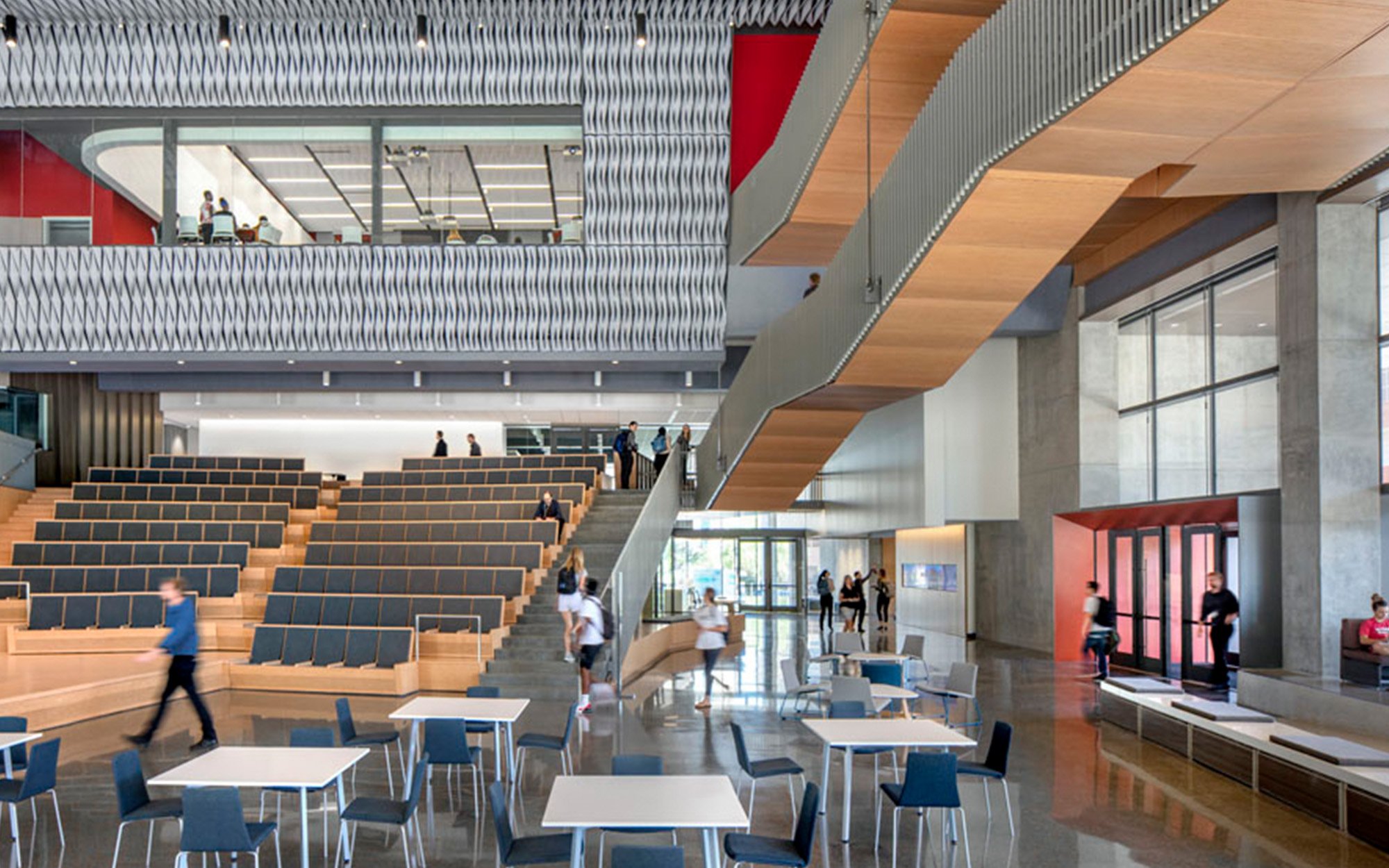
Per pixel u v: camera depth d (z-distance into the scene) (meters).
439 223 19.25
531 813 7.63
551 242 19.23
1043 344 18.94
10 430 21.50
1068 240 8.94
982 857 6.68
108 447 24.02
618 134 19.09
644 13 18.77
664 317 19.16
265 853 6.75
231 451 27.20
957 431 20.08
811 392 12.73
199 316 19.06
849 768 7.02
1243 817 7.62
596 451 28.62
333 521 19.28
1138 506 15.39
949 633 23.17
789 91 19.11
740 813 5.02
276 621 14.55
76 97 19.02
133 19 18.78
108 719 11.30
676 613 28.08
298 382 21.55
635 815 4.98
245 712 11.70
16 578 16.22
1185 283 15.24
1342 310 11.42
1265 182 8.46
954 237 8.88
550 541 16.88
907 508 21.34
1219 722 9.18
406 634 13.52
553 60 19.05
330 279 19.12
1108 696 11.52
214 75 19.00
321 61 19.02
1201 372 15.14
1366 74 6.17
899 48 11.11
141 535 18.17
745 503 19.11
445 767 9.05
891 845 6.93
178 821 7.38
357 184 19.27
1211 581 13.24
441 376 21.56
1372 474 11.34
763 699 13.02
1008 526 20.41
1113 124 7.00
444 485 19.95
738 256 18.59
